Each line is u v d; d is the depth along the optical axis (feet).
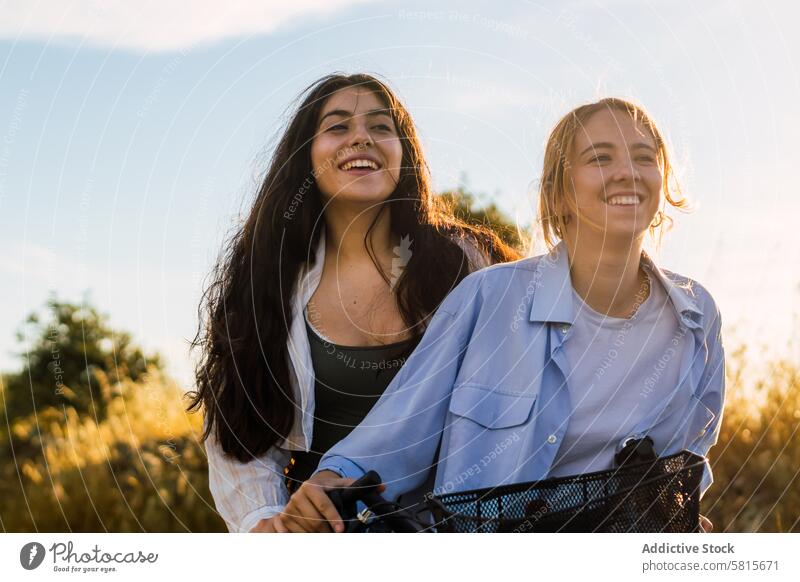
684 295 8.05
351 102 9.30
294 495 7.04
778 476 13.42
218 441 9.31
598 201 7.68
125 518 14.48
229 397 9.30
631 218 7.63
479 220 10.69
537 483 6.54
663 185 8.50
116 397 18.03
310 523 6.99
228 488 9.12
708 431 8.23
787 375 14.02
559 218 8.09
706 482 8.26
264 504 8.94
